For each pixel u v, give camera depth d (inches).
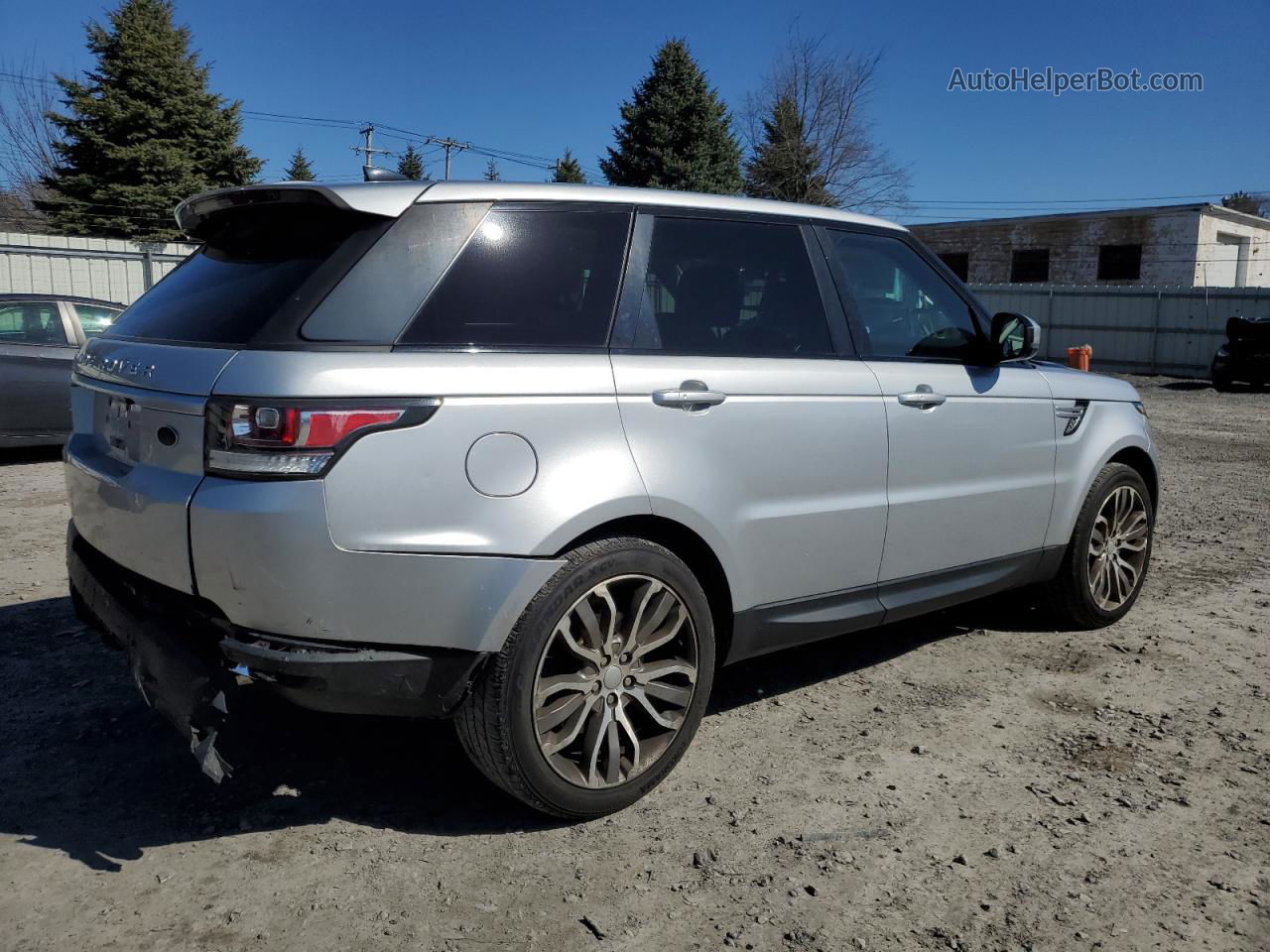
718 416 130.2
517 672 112.4
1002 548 172.4
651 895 108.2
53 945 98.3
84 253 779.4
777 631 141.2
